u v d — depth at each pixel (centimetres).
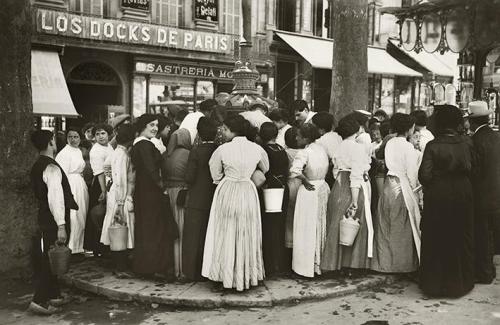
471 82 1356
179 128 642
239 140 557
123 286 572
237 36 1731
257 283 557
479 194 618
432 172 573
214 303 533
